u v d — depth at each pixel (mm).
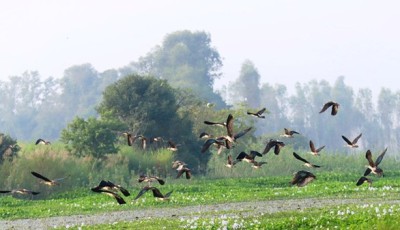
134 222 28281
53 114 191000
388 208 27188
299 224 23484
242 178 57062
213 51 183125
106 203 38000
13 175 44562
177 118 64312
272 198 38000
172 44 183875
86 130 54250
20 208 36719
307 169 63469
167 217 30328
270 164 62281
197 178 58531
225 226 23391
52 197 43625
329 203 33750
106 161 54219
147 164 56094
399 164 70312
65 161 49094
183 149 62281
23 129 193000
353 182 47188
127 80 64938
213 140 15562
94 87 199250
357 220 23266
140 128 62875
